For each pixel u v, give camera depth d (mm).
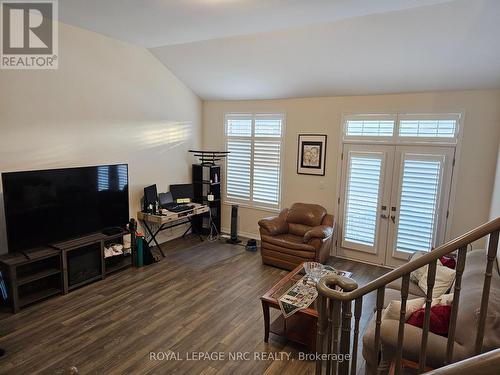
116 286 4242
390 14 3309
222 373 2775
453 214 4547
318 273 3580
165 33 4219
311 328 3023
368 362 2416
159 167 5680
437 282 3111
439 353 2100
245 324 3477
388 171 4887
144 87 5238
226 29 3955
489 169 4277
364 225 5164
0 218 3680
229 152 6328
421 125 4605
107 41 4590
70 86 4227
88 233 4324
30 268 3871
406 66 4105
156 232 5508
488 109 4207
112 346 3064
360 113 5012
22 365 2787
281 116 5727
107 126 4742
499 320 2027
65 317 3502
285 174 5828
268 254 4992
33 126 3895
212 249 5680
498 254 3127
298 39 4082
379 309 1623
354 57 4156
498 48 3473
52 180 3852
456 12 3094
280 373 2799
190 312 3678
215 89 5938
